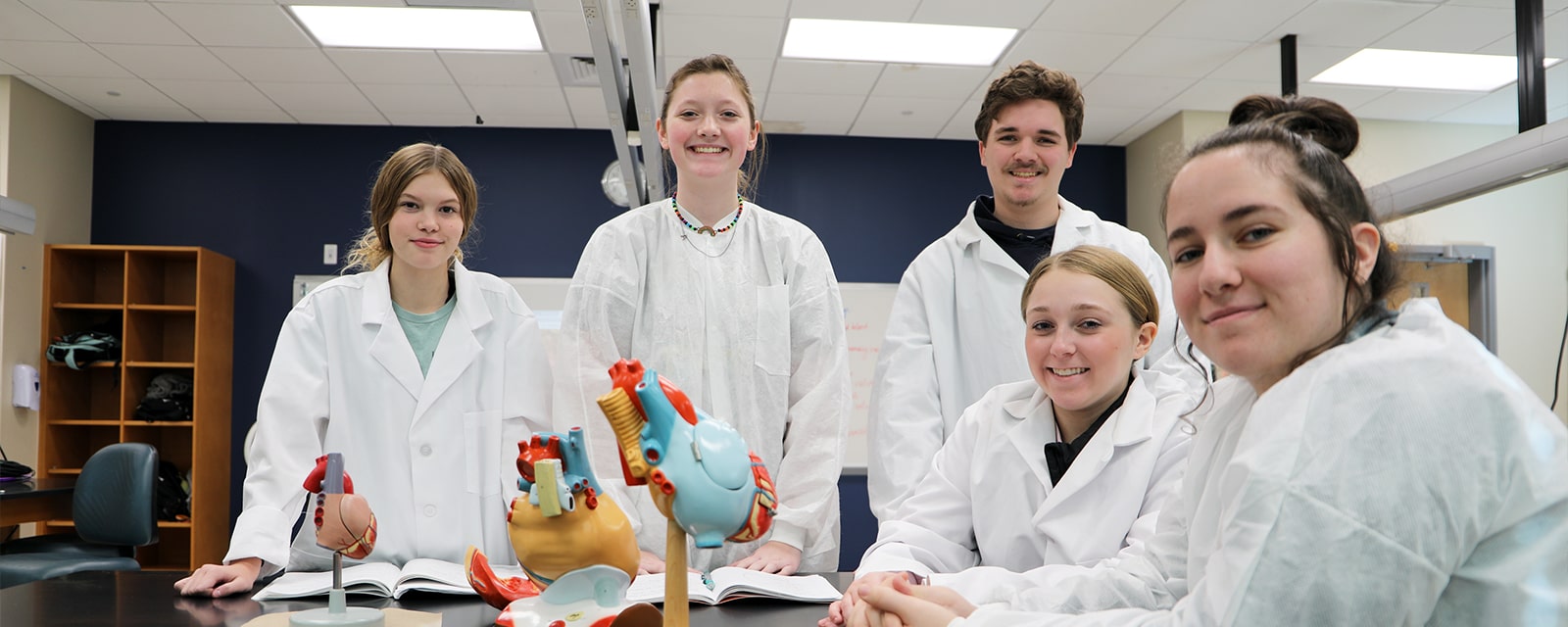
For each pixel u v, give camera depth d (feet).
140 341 17.57
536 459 2.94
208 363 17.30
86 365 17.02
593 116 17.85
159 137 18.31
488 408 5.08
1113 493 4.18
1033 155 6.24
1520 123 11.03
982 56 14.67
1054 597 3.33
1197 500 3.02
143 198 18.24
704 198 5.56
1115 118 17.74
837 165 19.06
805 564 5.08
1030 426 4.43
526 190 18.62
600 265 5.43
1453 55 14.48
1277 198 2.34
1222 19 13.25
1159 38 13.94
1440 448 2.11
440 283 5.26
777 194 18.92
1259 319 2.38
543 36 13.91
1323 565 2.14
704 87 5.35
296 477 4.72
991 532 4.43
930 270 6.47
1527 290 17.06
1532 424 2.14
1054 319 4.20
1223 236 2.42
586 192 18.69
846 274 18.92
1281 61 14.23
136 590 4.07
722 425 2.75
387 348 5.05
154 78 15.84
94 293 18.16
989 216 6.67
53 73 15.58
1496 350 16.92
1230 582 2.24
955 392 6.22
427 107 17.31
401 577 4.04
